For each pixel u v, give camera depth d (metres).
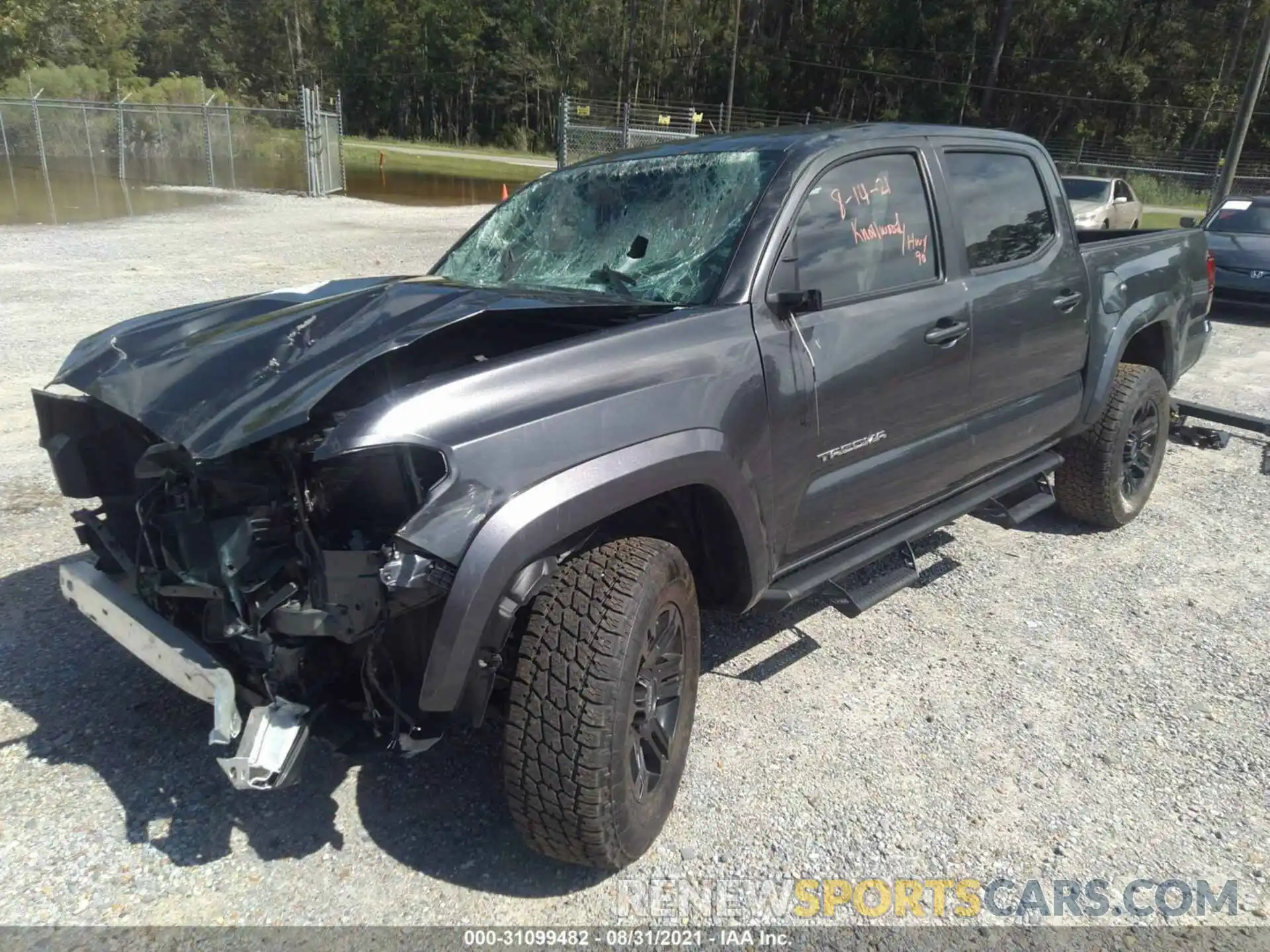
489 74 75.56
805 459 3.19
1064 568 4.83
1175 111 53.38
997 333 3.97
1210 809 3.01
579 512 2.44
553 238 3.82
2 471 5.58
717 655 3.91
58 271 12.52
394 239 17.28
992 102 56.59
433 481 2.40
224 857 2.70
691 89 71.19
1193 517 5.57
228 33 78.25
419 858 2.73
